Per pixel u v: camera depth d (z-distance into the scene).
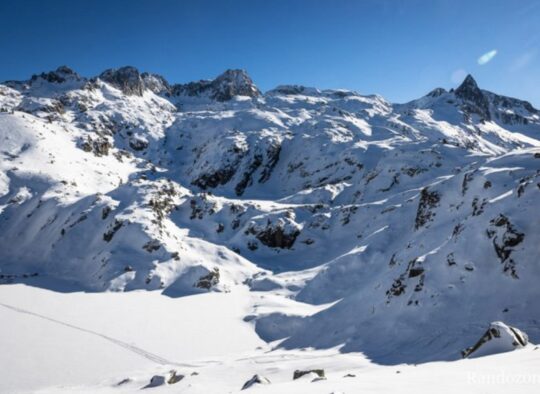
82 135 137.12
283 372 28.69
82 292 60.16
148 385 26.28
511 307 30.69
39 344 38.50
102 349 39.19
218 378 27.44
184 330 46.97
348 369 27.69
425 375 10.95
